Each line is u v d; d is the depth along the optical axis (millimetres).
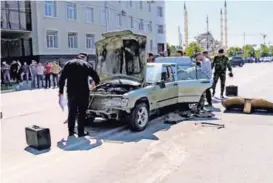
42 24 28312
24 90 18672
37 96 15469
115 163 5234
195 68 9688
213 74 12648
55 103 12578
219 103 11070
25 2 27953
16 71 22484
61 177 4707
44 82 21188
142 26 46312
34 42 28047
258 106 9086
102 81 8445
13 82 22438
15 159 5547
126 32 7746
